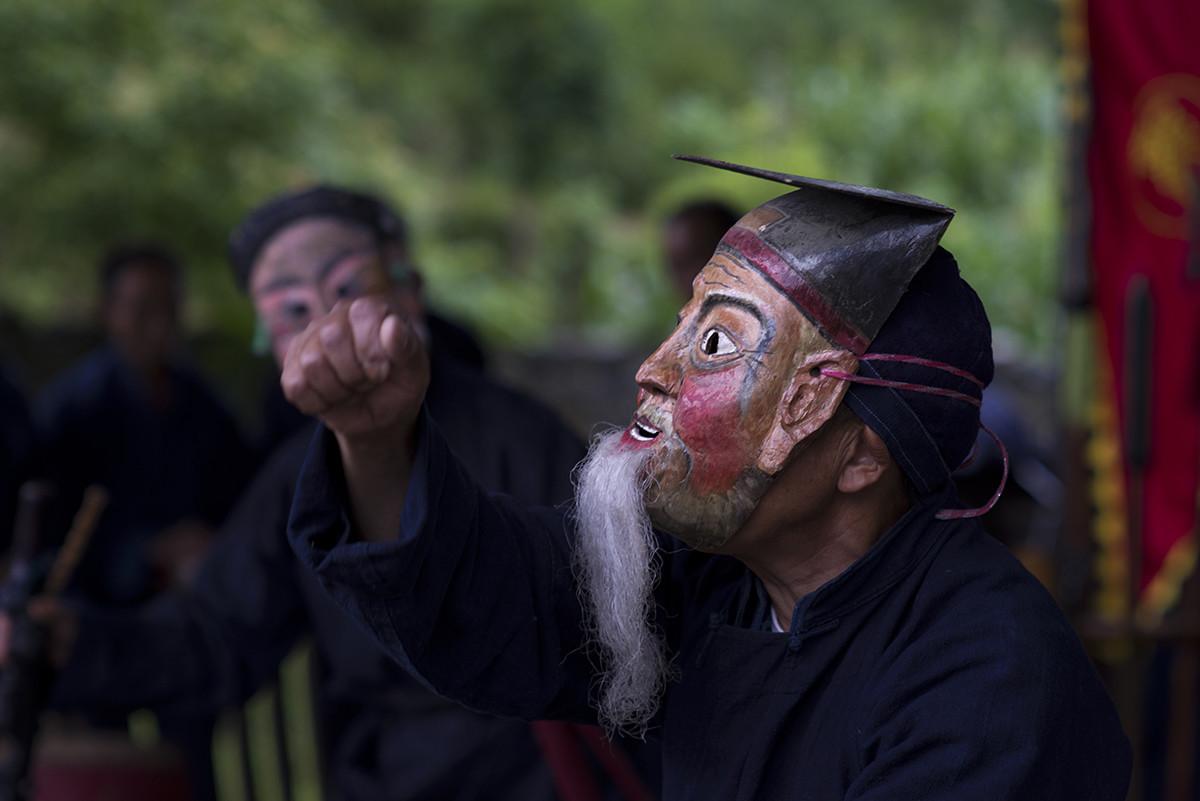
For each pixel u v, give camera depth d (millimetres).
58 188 13492
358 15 19047
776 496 2229
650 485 2234
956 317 2230
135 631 4129
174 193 13531
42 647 4020
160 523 7746
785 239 2207
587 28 19500
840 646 2258
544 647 2426
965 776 2070
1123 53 5520
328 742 4777
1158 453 5324
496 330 16125
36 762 5742
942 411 2217
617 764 3514
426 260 15938
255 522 4168
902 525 2275
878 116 17906
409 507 2117
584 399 14062
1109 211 5559
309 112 14406
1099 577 5406
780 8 22047
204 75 13766
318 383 2008
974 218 16125
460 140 19312
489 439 3861
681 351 2244
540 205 18891
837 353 2180
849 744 2209
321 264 3721
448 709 3871
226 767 6684
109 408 7742
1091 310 5695
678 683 2432
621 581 2256
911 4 21500
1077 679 2176
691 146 19203
